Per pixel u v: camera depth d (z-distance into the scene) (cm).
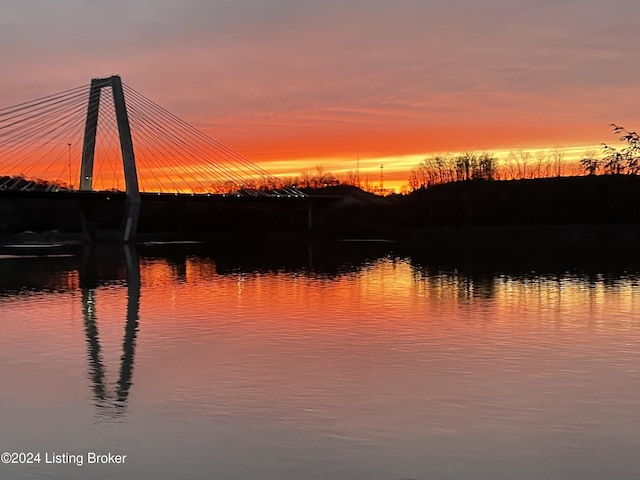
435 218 11788
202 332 2559
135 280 4700
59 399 1689
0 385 1825
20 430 1469
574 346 2211
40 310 3203
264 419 1505
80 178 11125
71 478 1227
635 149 2542
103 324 2777
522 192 11706
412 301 3344
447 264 5800
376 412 1538
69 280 4750
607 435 1386
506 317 2803
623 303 3206
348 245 9312
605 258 6244
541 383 1761
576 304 3178
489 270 5125
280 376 1864
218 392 1722
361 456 1292
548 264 5628
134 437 1416
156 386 1794
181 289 4078
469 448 1324
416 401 1616
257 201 11775
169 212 13088
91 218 10969
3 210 12912
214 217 12975
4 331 2633
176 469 1255
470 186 12456
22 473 1250
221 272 5300
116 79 10956
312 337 2417
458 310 3016
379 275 4834
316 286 4131
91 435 1433
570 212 10631
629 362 1984
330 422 1478
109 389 1775
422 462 1262
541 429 1420
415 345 2250
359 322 2725
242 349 2228
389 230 11881
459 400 1620
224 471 1241
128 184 10412
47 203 12700
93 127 11112
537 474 1211
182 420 1514
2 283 4541
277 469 1244
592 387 1722
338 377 1845
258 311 3083
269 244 10062
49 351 2250
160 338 2450
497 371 1889
